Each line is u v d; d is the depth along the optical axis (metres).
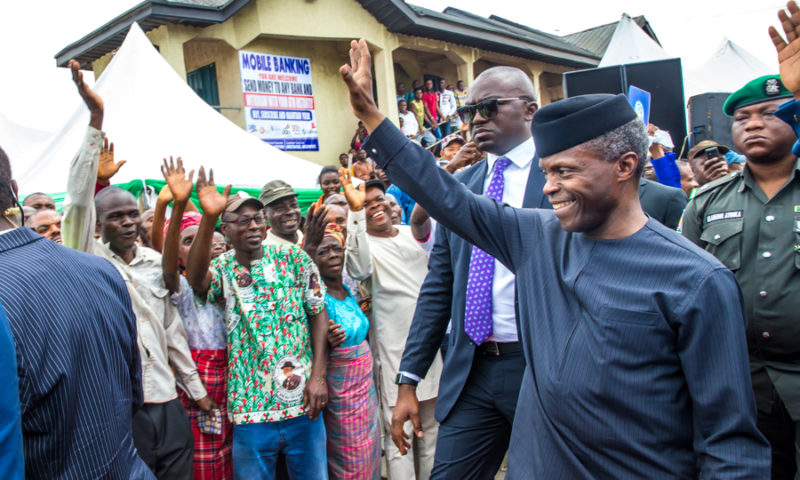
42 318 1.40
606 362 1.46
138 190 6.11
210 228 2.97
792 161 2.56
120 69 6.91
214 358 3.16
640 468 1.45
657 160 4.23
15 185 1.65
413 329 2.68
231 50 10.52
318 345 3.22
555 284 1.66
